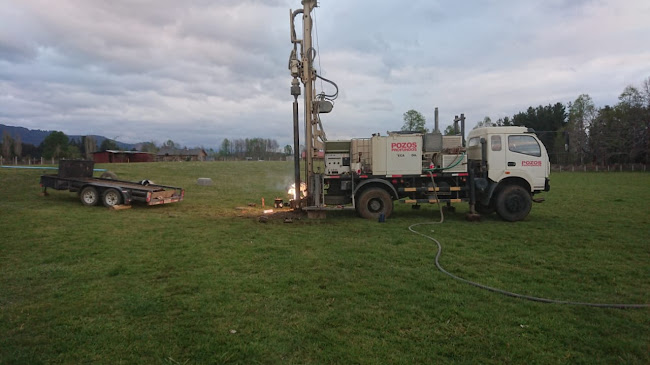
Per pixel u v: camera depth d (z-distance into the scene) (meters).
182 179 24.75
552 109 68.38
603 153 55.75
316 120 11.32
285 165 41.78
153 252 6.82
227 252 6.86
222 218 10.96
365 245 7.51
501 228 9.62
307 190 11.41
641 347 3.41
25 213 10.74
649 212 12.34
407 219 11.10
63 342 3.46
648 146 50.69
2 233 8.23
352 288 4.95
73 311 4.16
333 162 11.27
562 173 45.31
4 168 21.33
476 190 11.14
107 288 4.92
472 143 11.74
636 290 4.96
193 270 5.73
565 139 11.15
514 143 10.93
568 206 13.96
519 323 3.92
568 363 3.16
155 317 4.03
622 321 3.99
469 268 5.95
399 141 10.94
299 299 4.54
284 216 11.33
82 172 14.26
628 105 54.06
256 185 22.73
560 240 8.09
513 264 6.25
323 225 9.91
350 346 3.42
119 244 7.42
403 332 3.71
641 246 7.50
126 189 12.67
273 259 6.38
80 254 6.60
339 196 11.35
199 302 4.43
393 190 11.00
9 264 5.97
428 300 4.54
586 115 58.53
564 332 3.70
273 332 3.67
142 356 3.25
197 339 3.53
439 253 6.80
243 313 4.13
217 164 38.69
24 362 3.12
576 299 4.63
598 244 7.70
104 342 3.47
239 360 3.19
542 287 5.05
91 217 10.54
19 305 4.33
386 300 4.54
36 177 17.95
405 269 5.85
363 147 11.33
